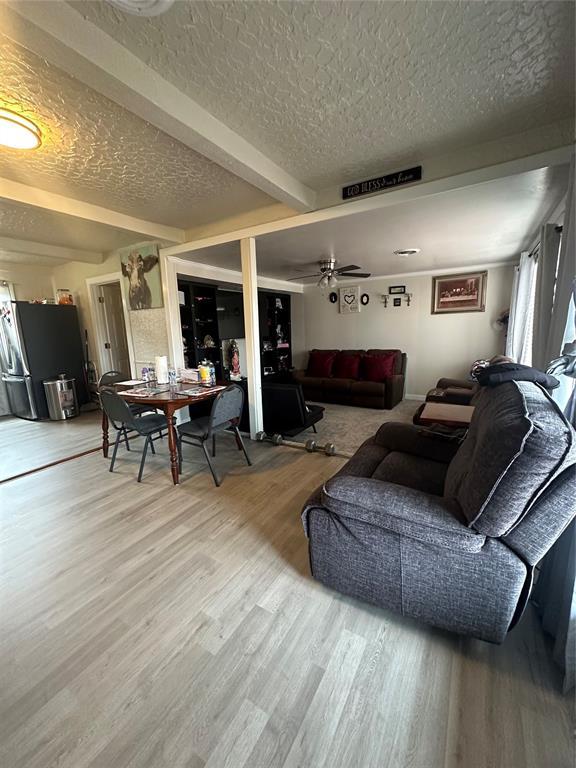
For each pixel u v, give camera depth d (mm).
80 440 3783
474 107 1608
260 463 2947
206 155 1766
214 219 3188
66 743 976
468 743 959
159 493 2465
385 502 1260
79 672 1182
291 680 1142
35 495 2480
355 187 2404
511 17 1106
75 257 4305
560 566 1222
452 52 1251
